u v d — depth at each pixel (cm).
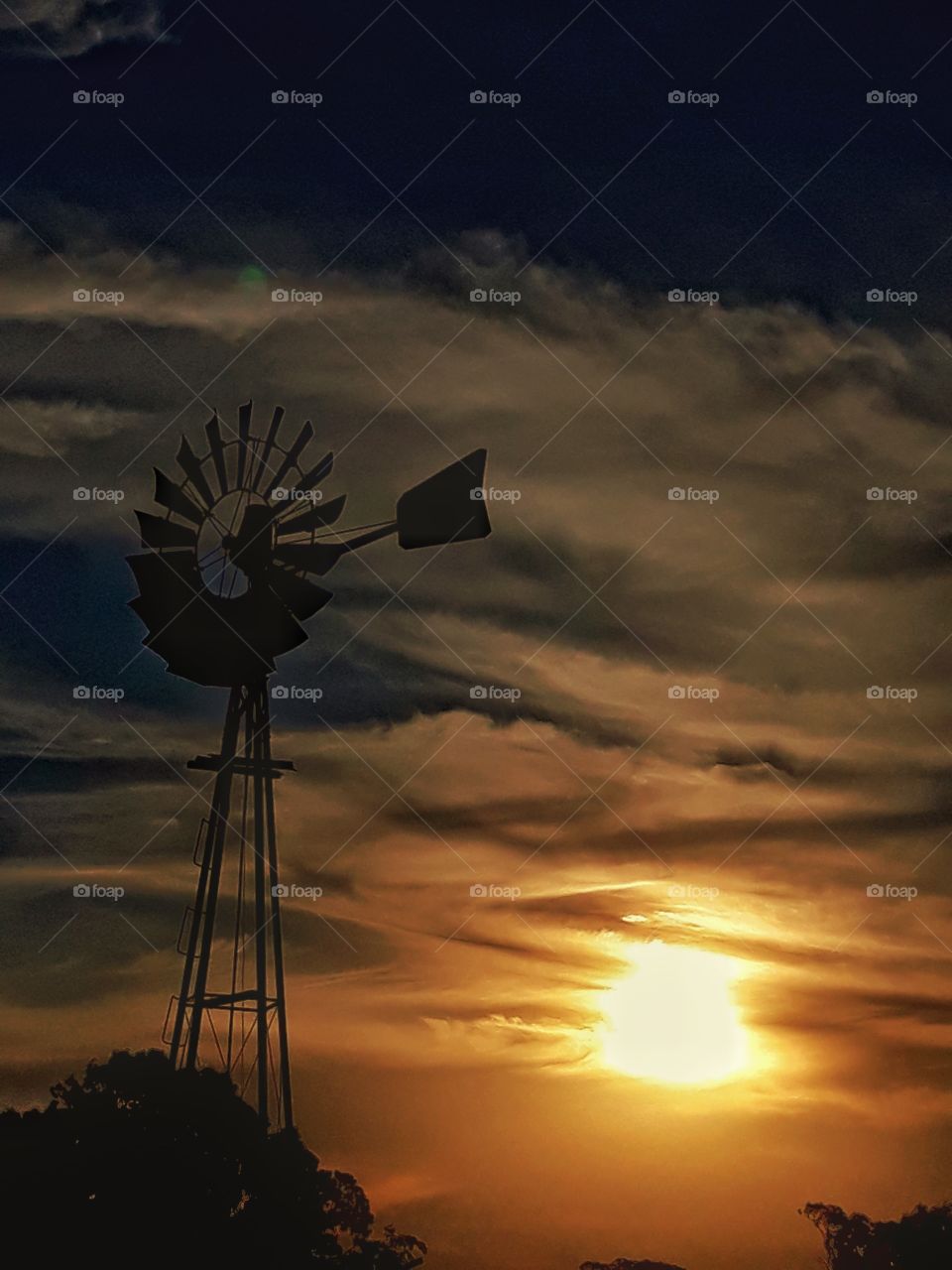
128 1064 5462
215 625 5356
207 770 5425
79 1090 5403
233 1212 5388
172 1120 5338
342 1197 5816
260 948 5572
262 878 5594
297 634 5394
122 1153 5194
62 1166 5166
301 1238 5462
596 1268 6862
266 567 5391
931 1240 6975
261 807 5556
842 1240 7081
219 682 5388
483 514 5506
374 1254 5844
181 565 5372
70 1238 5084
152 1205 5153
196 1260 5188
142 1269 5116
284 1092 5609
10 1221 5075
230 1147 5372
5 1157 5200
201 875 5516
